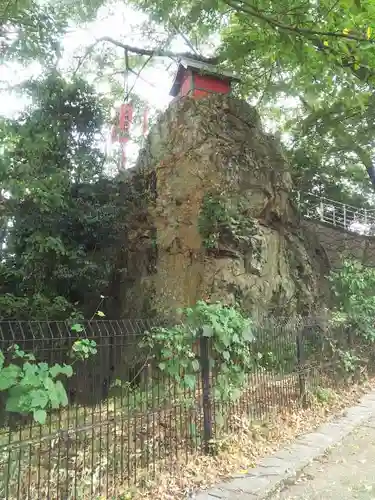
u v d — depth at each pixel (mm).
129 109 16422
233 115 13594
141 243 13000
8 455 3453
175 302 11648
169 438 4785
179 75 15547
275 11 4480
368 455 5535
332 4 4285
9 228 11359
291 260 13141
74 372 3881
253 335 6020
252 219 12078
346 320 10133
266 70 13977
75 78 12078
